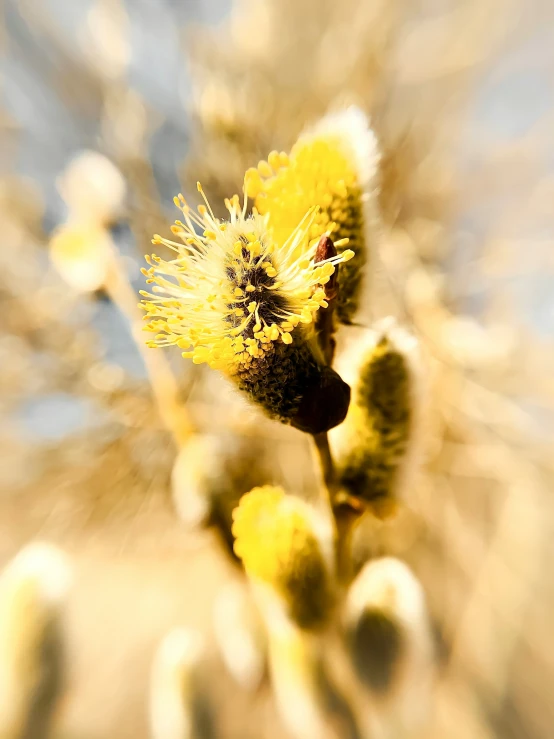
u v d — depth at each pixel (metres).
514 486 0.19
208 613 0.21
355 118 0.08
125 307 0.14
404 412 0.08
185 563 0.22
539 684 0.18
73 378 0.22
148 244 0.20
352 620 0.09
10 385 0.22
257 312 0.06
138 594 0.22
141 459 0.22
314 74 0.22
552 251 0.21
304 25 0.23
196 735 0.11
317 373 0.06
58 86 0.23
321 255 0.07
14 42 0.23
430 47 0.22
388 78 0.22
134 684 0.21
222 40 0.23
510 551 0.19
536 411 0.20
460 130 0.22
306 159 0.07
